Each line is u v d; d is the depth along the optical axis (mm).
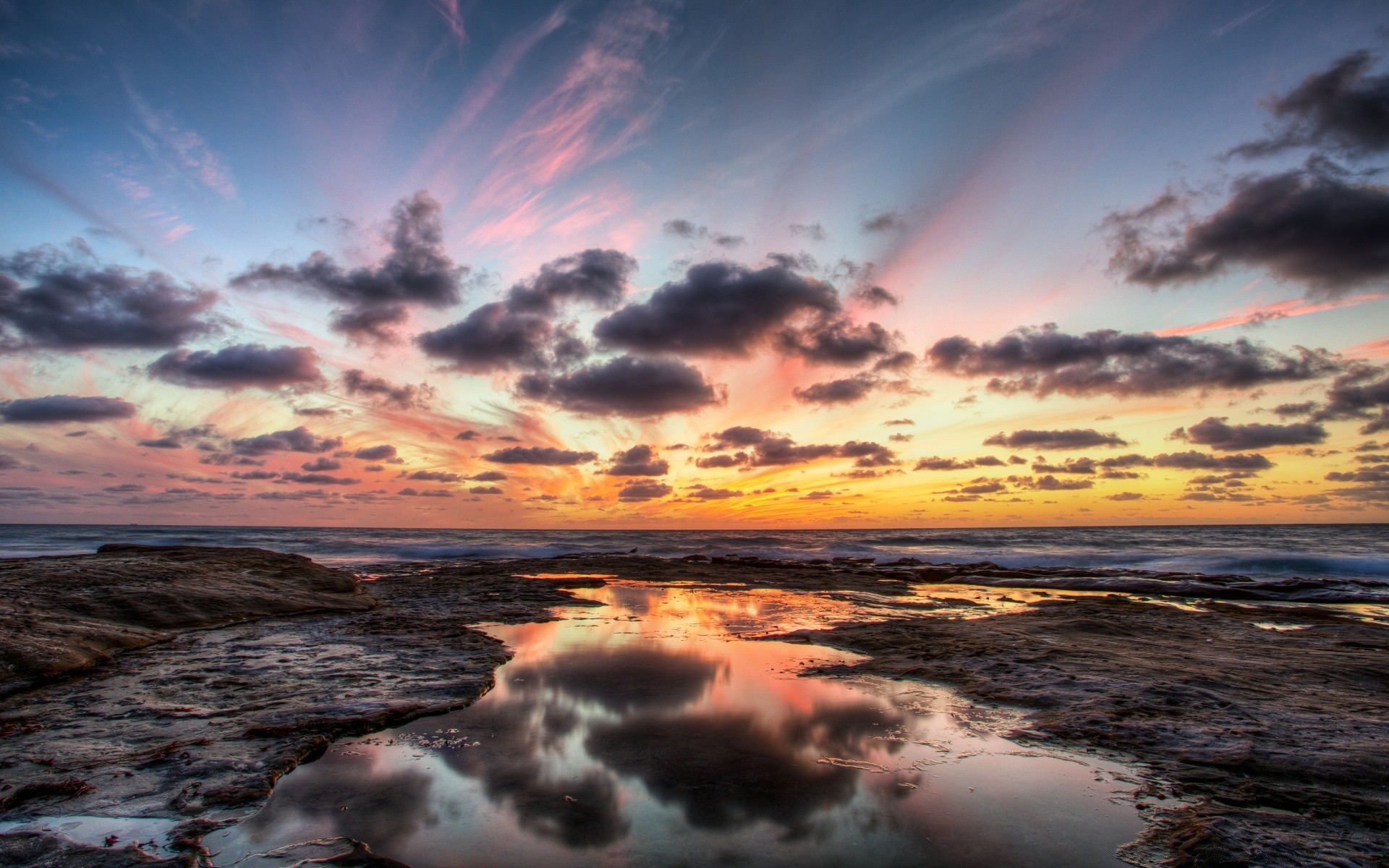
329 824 3131
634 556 26625
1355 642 8102
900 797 3482
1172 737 4418
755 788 3592
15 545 35812
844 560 25578
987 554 32406
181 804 3318
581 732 4555
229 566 11820
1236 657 7070
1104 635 8484
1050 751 4207
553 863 2764
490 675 6188
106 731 4480
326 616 10078
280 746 4141
